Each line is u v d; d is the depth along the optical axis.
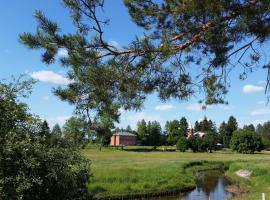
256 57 13.08
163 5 12.38
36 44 10.71
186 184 47.19
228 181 56.03
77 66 10.81
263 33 11.25
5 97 13.48
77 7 10.44
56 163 14.19
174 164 70.00
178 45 11.88
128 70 11.43
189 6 11.14
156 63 11.48
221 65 12.50
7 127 13.35
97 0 10.39
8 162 12.83
